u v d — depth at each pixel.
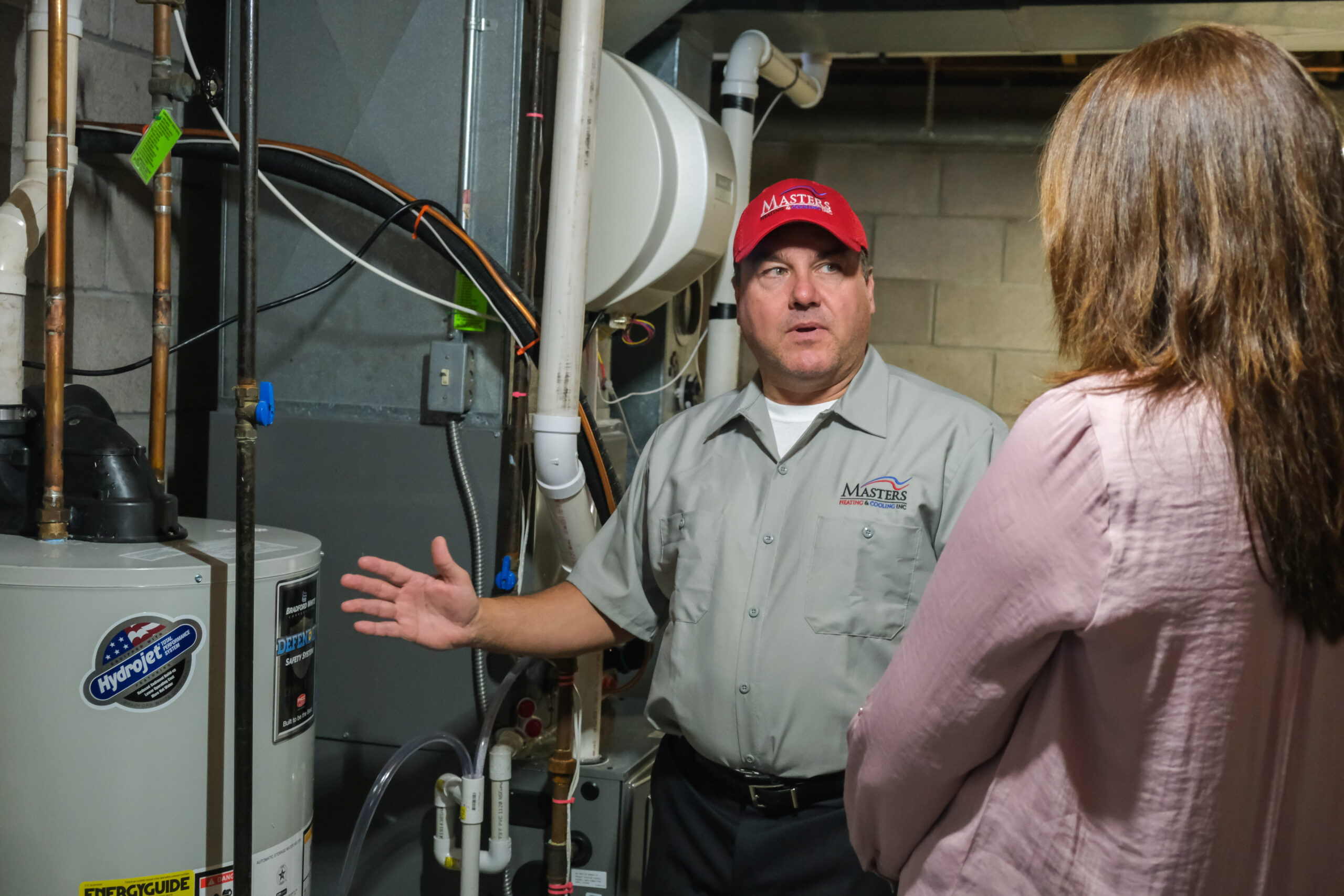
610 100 1.78
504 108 1.72
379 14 1.77
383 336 1.79
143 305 2.03
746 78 2.28
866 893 1.26
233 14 1.84
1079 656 0.70
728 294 2.30
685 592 1.37
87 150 1.78
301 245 1.82
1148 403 0.64
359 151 1.79
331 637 1.80
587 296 1.80
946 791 0.78
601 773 1.70
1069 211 0.70
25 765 1.19
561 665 1.60
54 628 1.18
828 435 1.36
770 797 1.29
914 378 1.42
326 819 1.80
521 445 1.71
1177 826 0.66
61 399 1.30
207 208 2.18
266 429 1.82
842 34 2.46
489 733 1.59
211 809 1.25
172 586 1.21
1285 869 0.70
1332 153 0.63
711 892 1.34
